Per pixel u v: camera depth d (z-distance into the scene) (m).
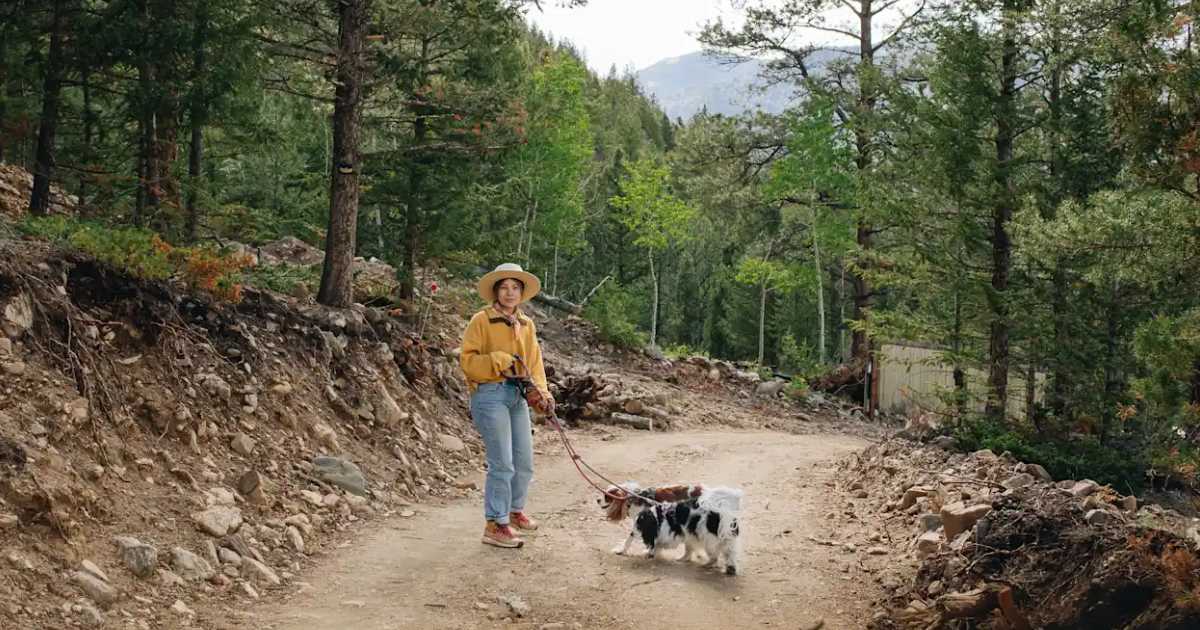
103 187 13.80
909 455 11.58
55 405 6.81
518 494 7.92
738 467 12.57
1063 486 8.01
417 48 17.84
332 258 13.34
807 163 29.86
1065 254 9.95
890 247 20.00
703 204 34.53
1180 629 4.98
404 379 12.71
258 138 15.96
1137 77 6.98
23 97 13.66
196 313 9.48
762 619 5.98
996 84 17.38
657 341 55.56
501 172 21.03
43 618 4.85
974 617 5.69
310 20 13.66
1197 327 7.62
